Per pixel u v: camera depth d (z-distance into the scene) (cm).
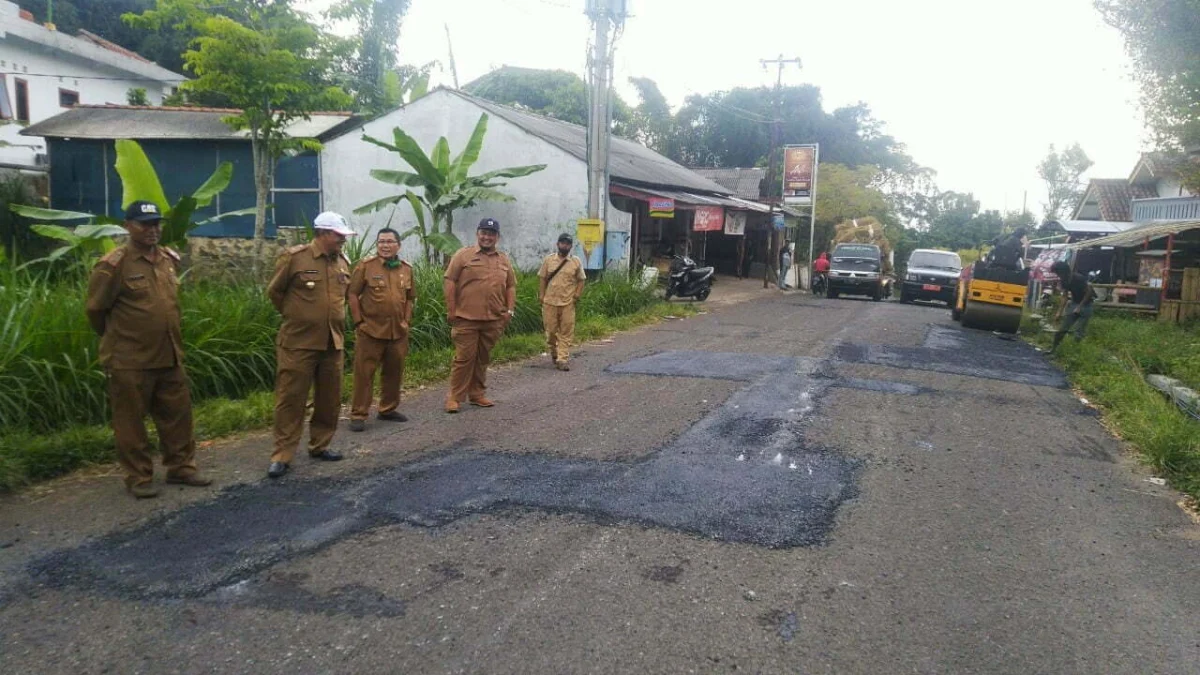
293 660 326
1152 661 349
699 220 2125
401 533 455
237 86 1496
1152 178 2986
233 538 445
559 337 983
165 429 522
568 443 644
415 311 1055
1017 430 753
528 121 2030
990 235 5375
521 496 517
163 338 504
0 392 606
